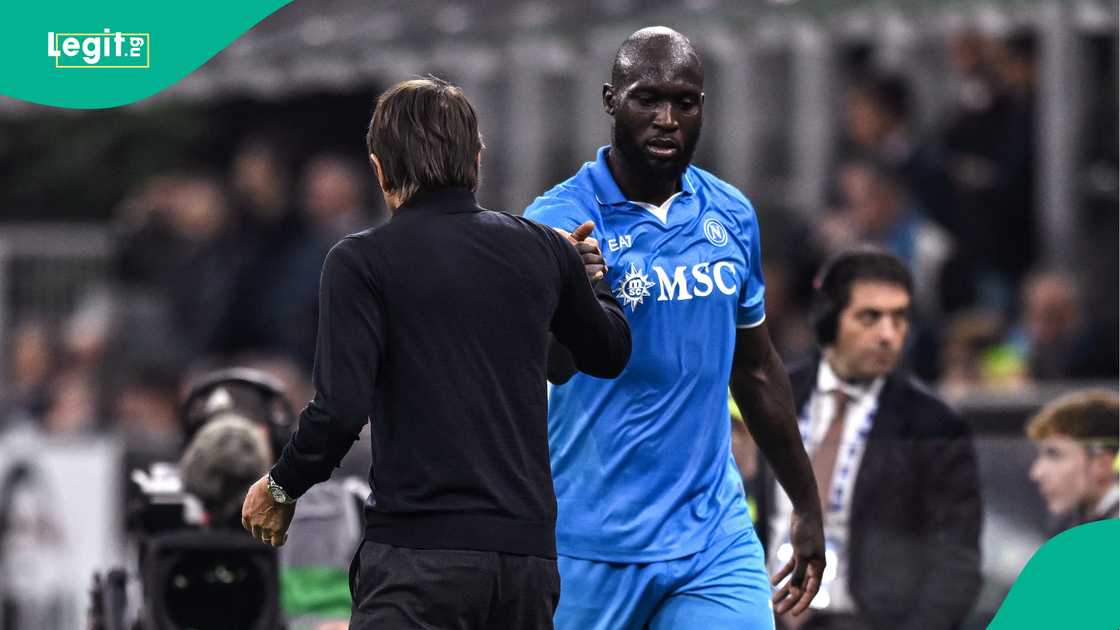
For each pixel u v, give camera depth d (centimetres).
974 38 4128
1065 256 4172
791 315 3859
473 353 1406
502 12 3709
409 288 1402
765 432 1691
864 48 4834
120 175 5906
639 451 1583
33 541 3366
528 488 1411
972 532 2009
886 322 2019
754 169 5022
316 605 2033
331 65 3825
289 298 4353
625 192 1585
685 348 1579
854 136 4219
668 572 1588
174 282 4562
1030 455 2012
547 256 1446
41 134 5962
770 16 3538
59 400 4259
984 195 4022
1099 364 3744
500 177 5100
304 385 4238
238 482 1881
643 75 1543
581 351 1480
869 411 2036
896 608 2008
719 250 1595
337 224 4428
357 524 2053
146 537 1905
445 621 1389
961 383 3647
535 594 1413
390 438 1407
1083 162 4241
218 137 5712
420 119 1441
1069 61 4250
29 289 4628
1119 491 2003
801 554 1717
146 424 4262
